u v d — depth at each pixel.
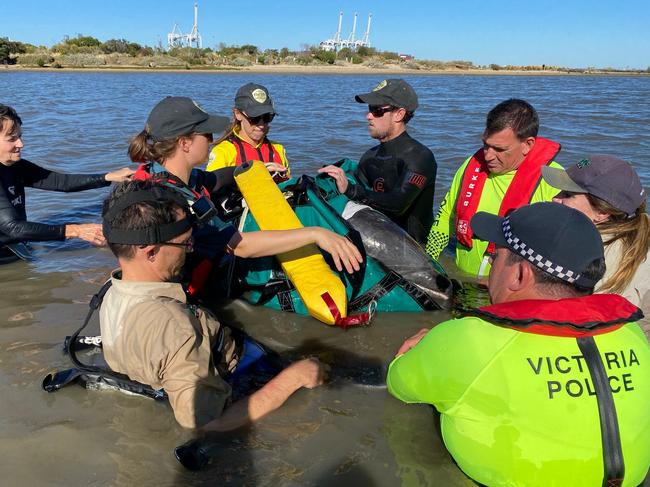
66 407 2.70
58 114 14.38
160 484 2.25
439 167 8.13
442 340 2.07
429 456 2.44
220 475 2.31
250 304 3.92
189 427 2.44
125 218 2.41
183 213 2.54
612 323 1.90
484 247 4.36
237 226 4.04
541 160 3.93
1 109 4.48
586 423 1.88
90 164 8.10
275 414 2.69
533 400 1.90
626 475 1.95
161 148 3.29
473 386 1.98
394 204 4.36
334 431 2.59
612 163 2.86
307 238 3.26
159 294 2.54
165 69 66.62
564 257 1.90
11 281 4.22
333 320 3.36
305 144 9.80
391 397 2.86
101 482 2.25
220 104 18.62
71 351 2.86
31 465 2.33
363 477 2.31
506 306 1.99
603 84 41.62
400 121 4.54
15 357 3.14
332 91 26.89
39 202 6.18
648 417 1.93
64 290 4.07
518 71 91.94
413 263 3.83
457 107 18.00
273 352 3.23
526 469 1.96
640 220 2.83
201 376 2.43
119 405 2.73
